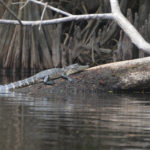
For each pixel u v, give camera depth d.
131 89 16.44
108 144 7.62
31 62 25.30
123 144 7.65
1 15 26.69
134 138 8.13
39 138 8.04
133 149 7.31
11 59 25.50
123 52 23.05
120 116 10.59
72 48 25.45
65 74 16.41
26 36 25.39
